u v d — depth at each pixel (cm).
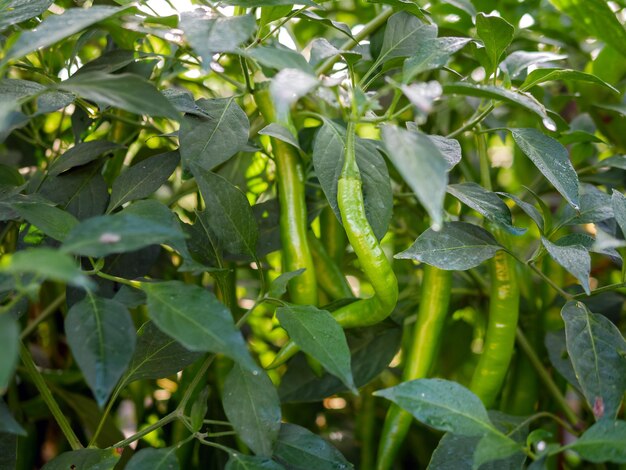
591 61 54
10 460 31
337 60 42
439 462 33
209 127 33
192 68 51
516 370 47
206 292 26
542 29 56
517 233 32
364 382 42
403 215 54
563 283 49
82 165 38
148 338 33
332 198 33
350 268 53
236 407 30
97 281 37
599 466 44
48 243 34
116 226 22
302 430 32
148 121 46
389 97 52
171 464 29
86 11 26
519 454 33
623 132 51
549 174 32
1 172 41
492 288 39
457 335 54
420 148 22
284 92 24
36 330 54
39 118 51
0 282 26
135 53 36
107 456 30
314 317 29
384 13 42
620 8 57
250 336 58
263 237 42
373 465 51
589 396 30
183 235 23
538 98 44
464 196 34
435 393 28
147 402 58
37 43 24
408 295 53
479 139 43
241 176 50
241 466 29
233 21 27
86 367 24
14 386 46
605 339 32
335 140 34
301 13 35
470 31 57
